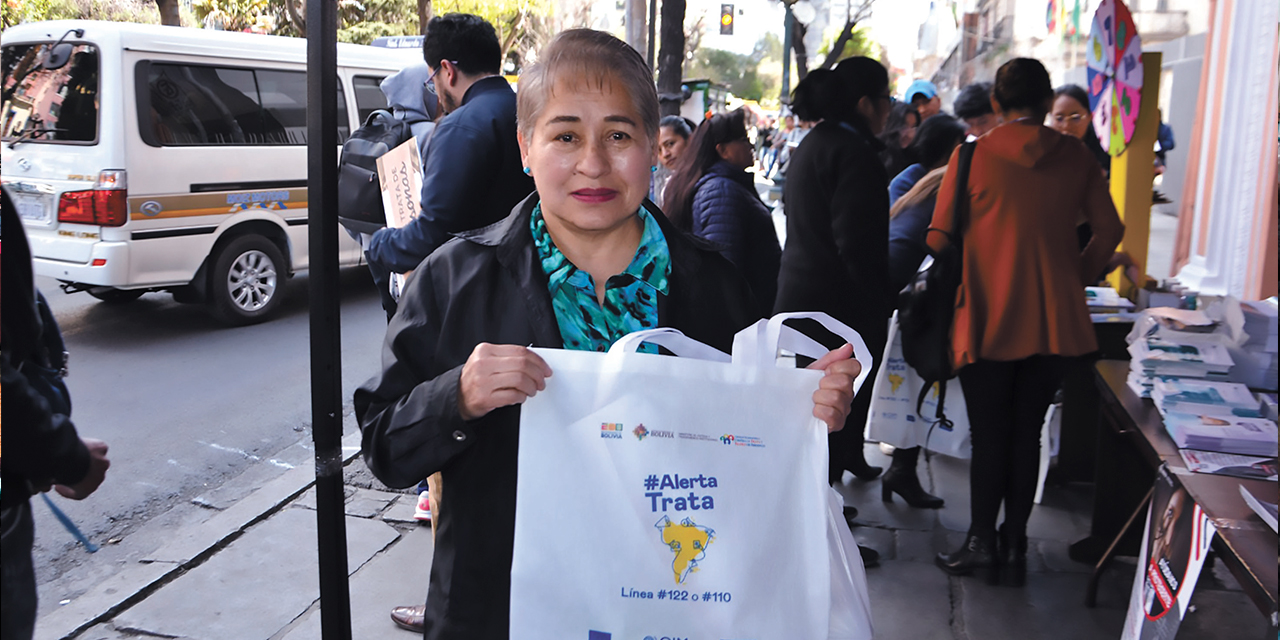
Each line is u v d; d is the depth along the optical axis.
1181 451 2.24
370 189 2.98
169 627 2.76
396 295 2.98
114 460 4.27
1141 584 2.25
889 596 2.93
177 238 6.28
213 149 6.44
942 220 2.87
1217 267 5.14
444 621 1.21
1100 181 2.83
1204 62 5.74
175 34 6.28
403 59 8.13
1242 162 4.85
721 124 3.45
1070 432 3.78
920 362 3.06
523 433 1.10
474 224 2.57
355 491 3.75
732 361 1.17
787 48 13.72
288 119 7.02
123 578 3.05
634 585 1.09
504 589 1.19
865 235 2.92
